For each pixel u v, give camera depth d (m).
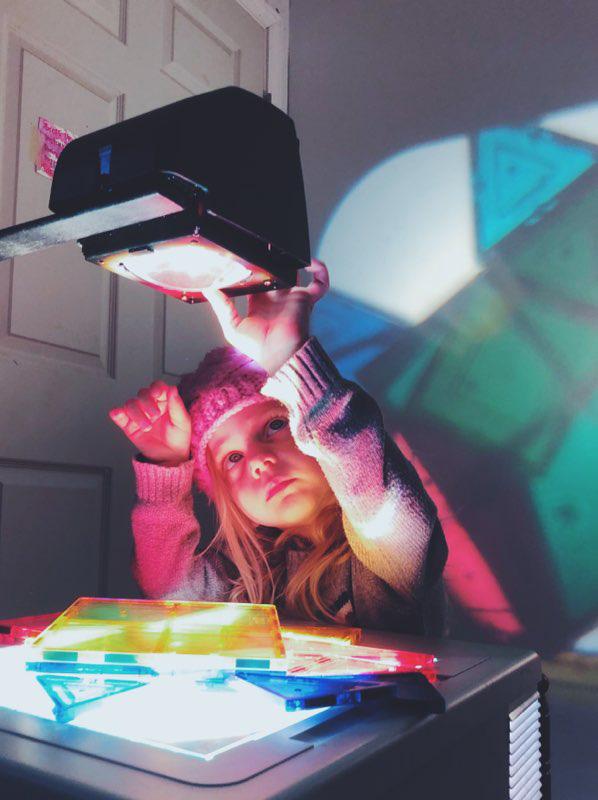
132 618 0.55
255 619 0.55
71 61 1.12
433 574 0.84
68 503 1.10
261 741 0.37
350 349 1.44
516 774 0.54
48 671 0.45
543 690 0.61
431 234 1.38
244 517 0.94
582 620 1.16
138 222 0.49
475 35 1.38
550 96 1.30
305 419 0.70
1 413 0.99
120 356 1.19
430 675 0.50
